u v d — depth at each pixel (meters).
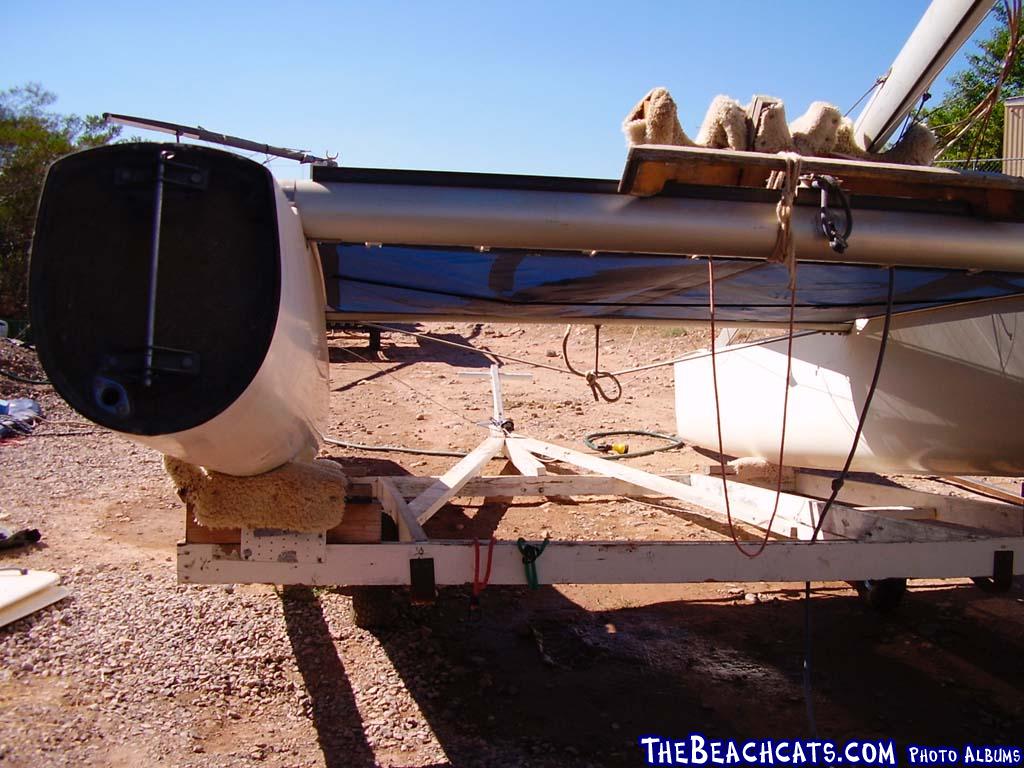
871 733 3.09
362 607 3.78
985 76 12.28
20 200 22.34
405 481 4.86
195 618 3.81
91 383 2.03
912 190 2.68
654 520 5.80
